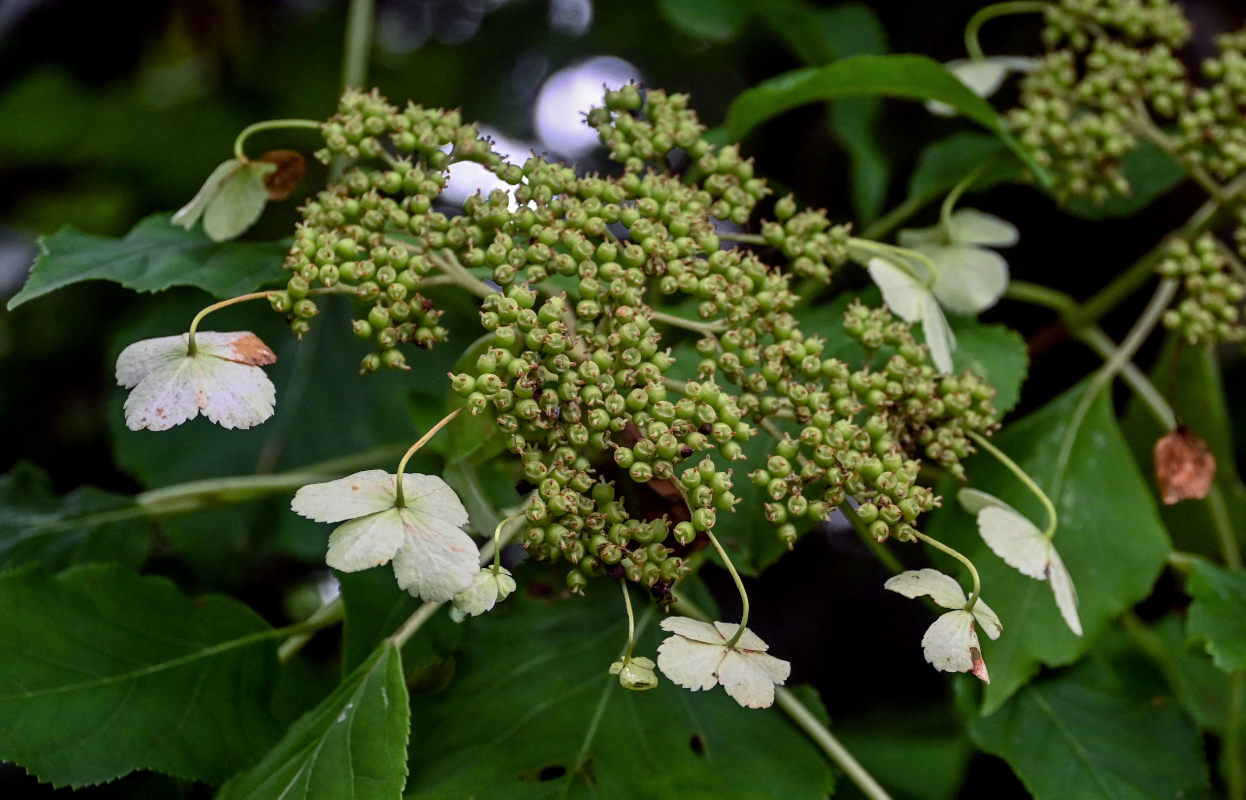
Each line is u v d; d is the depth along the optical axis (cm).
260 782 45
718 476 43
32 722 45
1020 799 59
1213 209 53
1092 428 52
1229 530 56
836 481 44
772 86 52
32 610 47
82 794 48
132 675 47
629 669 42
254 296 44
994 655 49
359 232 45
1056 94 54
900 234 52
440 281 45
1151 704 50
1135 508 51
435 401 49
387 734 44
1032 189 65
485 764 48
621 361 44
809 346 46
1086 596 50
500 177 46
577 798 47
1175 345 53
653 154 48
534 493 44
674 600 44
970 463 51
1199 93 53
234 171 48
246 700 48
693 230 46
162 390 42
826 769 48
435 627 47
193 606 48
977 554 50
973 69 56
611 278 45
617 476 45
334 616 49
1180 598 57
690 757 48
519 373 43
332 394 58
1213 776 57
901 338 47
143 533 52
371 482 42
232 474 57
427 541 42
